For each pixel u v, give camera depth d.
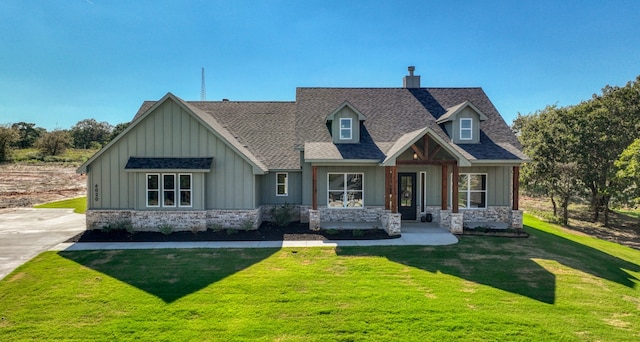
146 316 7.61
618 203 22.34
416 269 10.75
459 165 15.07
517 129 41.47
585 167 21.89
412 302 8.34
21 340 6.70
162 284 9.40
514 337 6.81
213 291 8.93
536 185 23.98
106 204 15.93
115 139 15.73
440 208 17.66
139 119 15.68
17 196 29.55
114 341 6.66
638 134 22.08
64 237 14.71
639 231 22.03
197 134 15.86
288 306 8.09
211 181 15.93
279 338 6.77
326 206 17.47
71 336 6.84
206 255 12.11
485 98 20.55
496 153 16.52
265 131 20.12
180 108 15.81
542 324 7.34
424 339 6.72
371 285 9.40
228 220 15.97
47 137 65.31
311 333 6.94
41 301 8.36
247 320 7.44
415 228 16.27
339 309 7.95
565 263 11.60
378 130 18.28
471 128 17.48
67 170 46.62
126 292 8.87
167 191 15.63
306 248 13.02
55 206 24.91
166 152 15.82
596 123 22.22
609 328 7.23
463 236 14.91
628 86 24.58
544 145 22.05
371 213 17.45
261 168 16.14
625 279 10.47
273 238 14.51
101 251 12.57
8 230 16.23
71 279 9.77
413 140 14.65
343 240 14.22
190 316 7.61
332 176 17.53
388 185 15.77
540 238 15.28
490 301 8.45
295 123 18.69
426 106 19.95
